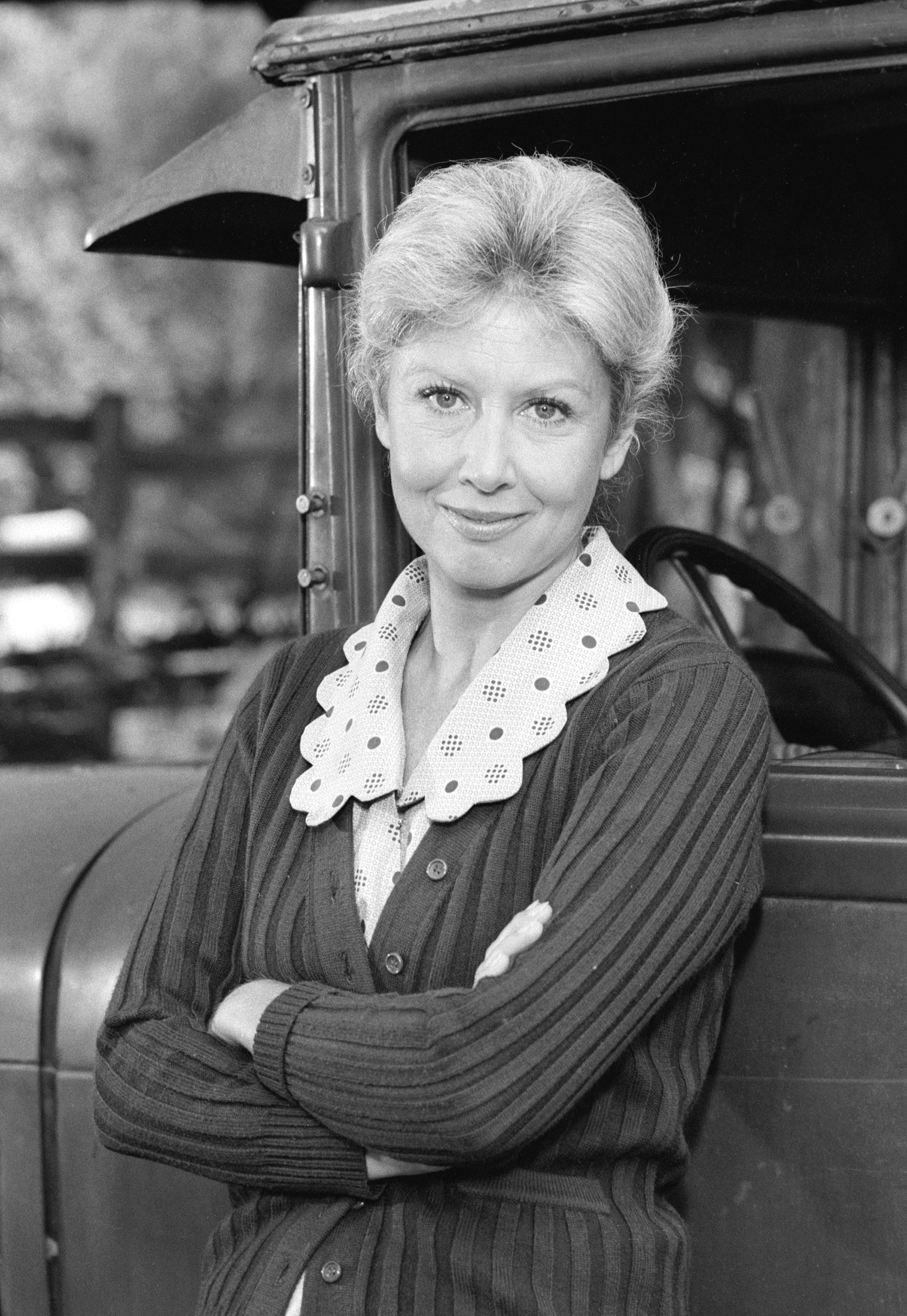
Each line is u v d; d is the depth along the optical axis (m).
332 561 1.80
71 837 2.03
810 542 2.62
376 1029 1.35
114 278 11.75
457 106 1.70
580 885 1.34
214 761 1.65
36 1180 1.87
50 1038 1.87
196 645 9.48
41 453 10.49
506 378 1.40
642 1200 1.41
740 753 1.40
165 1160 1.47
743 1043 1.59
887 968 1.55
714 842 1.37
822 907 1.57
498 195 1.40
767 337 2.60
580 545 1.56
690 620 1.55
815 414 2.59
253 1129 1.42
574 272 1.38
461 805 1.42
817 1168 1.57
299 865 1.51
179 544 12.15
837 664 2.22
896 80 1.58
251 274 12.01
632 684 1.43
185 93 11.80
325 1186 1.40
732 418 2.72
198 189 1.84
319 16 1.75
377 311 1.44
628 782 1.37
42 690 8.91
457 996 1.33
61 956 1.89
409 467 1.45
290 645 1.70
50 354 11.70
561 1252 1.35
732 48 1.57
